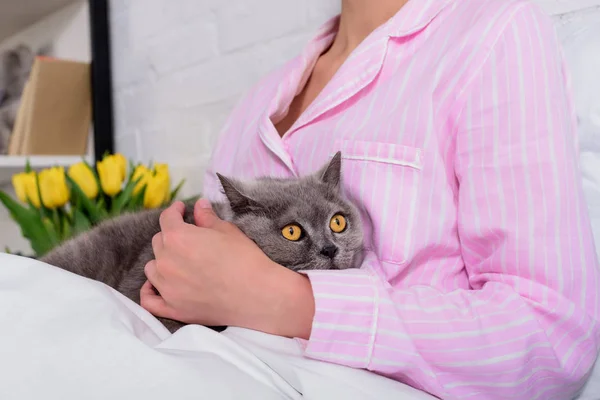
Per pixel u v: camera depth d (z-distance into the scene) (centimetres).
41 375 58
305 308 77
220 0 182
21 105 216
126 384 58
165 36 204
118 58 227
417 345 76
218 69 184
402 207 91
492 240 84
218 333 71
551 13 109
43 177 172
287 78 124
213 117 187
